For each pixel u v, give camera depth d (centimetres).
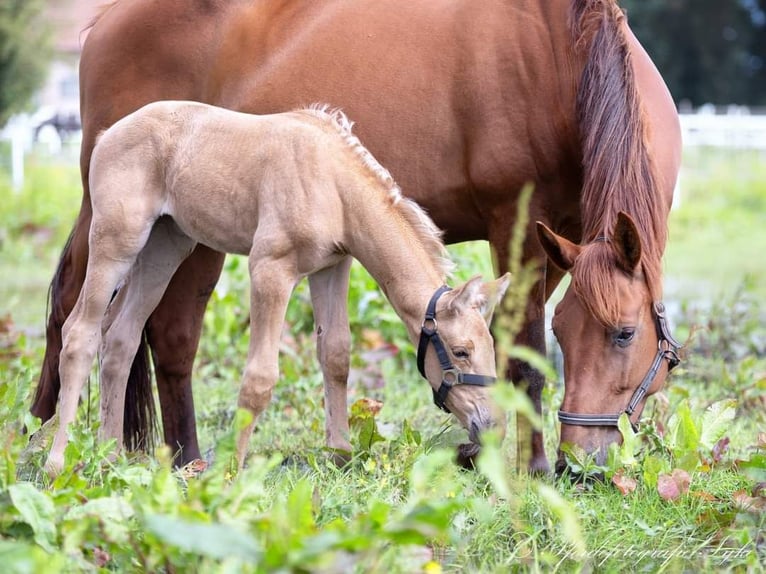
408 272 880
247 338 1536
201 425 1245
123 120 962
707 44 7150
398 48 1041
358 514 695
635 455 873
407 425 927
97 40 1165
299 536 533
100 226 938
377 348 1449
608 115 897
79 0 6856
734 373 1459
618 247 827
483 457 532
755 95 7700
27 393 860
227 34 1123
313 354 1457
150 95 1145
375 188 894
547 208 987
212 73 1128
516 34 983
